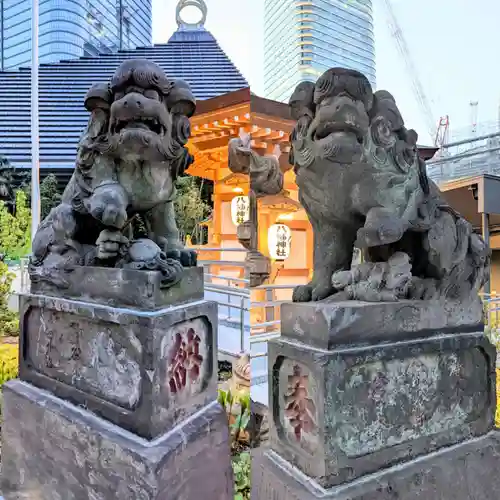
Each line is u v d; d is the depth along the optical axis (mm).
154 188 1089
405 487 812
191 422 1018
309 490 761
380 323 844
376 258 1062
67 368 1121
